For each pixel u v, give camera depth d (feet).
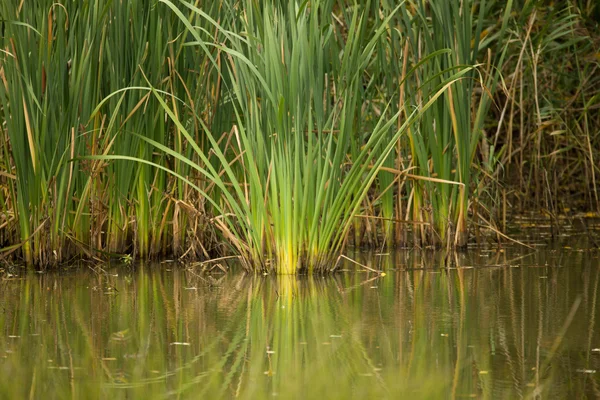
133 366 22.56
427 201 41.83
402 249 42.09
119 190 37.99
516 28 49.98
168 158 39.06
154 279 34.22
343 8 40.63
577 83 55.72
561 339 24.68
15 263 36.76
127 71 37.01
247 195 36.45
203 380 21.43
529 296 30.50
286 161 33.83
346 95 34.09
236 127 36.35
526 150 58.03
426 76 40.27
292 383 21.17
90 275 35.01
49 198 35.76
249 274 35.32
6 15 33.96
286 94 33.24
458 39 40.04
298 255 34.73
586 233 46.39
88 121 35.14
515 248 41.83
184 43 36.29
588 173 57.77
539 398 19.79
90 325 26.84
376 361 22.90
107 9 34.63
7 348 24.13
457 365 22.41
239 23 37.83
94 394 20.34
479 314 27.86
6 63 34.24
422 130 42.29
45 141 35.37
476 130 41.29
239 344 24.66
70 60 36.04
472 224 43.98
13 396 20.17
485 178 49.37
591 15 53.31
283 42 33.47
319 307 29.25
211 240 39.70
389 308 28.94
